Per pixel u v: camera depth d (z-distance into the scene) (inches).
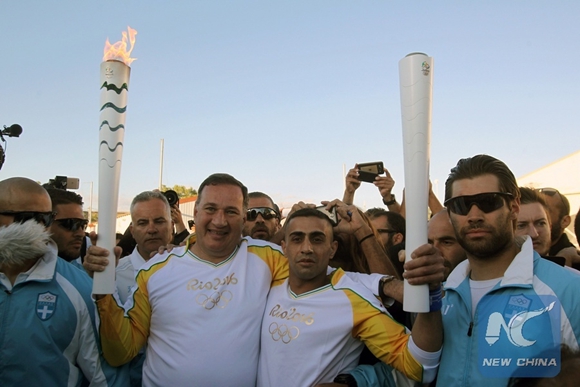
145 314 107.5
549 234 124.4
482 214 78.0
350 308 95.3
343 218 116.0
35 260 97.1
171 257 113.8
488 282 81.2
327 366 93.3
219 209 108.4
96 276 82.3
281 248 118.1
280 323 98.3
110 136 83.1
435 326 79.4
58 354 94.0
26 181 104.0
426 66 72.5
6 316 91.1
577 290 71.6
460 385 77.7
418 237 72.4
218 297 104.9
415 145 72.3
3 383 89.7
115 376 101.9
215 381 98.3
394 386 94.3
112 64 84.1
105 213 82.7
